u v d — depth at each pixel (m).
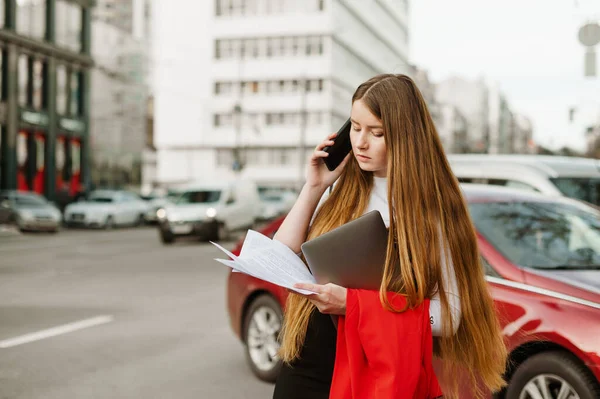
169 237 22.42
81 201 35.94
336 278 1.96
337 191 2.22
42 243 23.19
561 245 4.86
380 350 1.83
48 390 5.46
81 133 43.00
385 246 1.98
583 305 3.93
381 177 2.14
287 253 2.15
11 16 36.38
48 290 11.13
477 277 2.05
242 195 25.12
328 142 2.18
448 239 2.00
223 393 5.46
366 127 2.07
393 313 1.86
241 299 6.17
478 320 2.03
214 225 22.56
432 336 2.00
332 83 70.12
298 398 2.09
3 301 9.96
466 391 3.88
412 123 2.04
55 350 6.85
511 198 5.36
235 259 1.97
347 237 1.97
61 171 41.47
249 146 71.62
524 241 4.82
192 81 73.44
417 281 1.90
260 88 71.56
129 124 65.38
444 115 112.75
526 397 4.02
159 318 8.63
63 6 41.16
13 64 36.75
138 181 66.00
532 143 76.19
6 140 36.50
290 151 70.56
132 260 16.42
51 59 39.84
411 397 1.84
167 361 6.46
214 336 7.57
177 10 73.75
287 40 70.88
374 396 1.84
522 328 3.97
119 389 5.52
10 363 6.32
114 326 8.09
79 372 6.02
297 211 2.23
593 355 3.70
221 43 72.94
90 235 28.64
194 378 5.89
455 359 2.06
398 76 2.12
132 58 67.44
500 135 144.88
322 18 69.69
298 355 2.11
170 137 74.12
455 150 110.12
